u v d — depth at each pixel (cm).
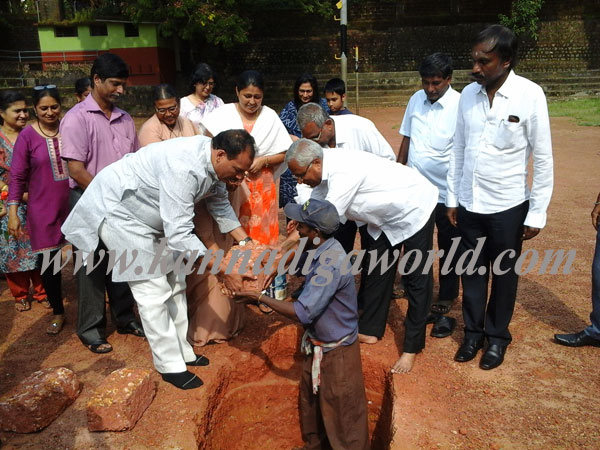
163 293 357
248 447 418
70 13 2209
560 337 408
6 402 321
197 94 584
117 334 442
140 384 336
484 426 321
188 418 335
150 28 1911
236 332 438
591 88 2114
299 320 316
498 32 331
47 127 432
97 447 311
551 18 2306
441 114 449
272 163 439
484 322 400
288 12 2336
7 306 505
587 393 350
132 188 335
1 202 467
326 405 339
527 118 344
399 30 2314
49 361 402
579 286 515
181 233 326
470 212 375
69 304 503
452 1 2331
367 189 359
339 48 2323
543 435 312
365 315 420
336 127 446
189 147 327
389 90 2184
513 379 367
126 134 423
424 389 358
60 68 2006
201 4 1731
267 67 2336
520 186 360
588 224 710
